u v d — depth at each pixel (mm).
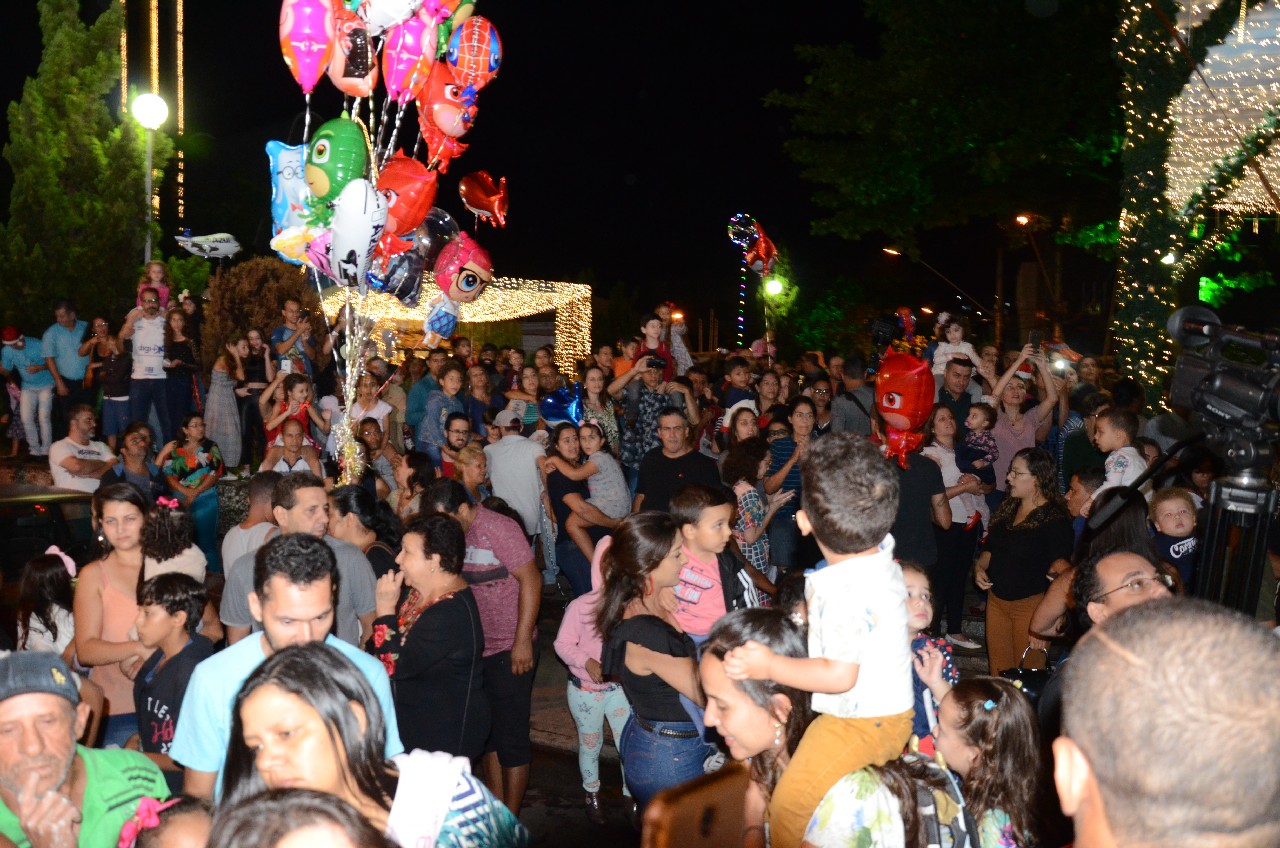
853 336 28531
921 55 19750
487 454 9664
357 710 2713
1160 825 1379
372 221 6547
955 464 8945
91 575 5113
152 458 10625
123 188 20344
